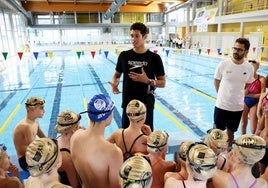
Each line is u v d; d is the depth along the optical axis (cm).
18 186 124
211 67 1053
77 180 138
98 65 1139
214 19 1579
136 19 2284
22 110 495
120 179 80
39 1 1655
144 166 80
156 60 220
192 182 94
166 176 120
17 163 236
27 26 2023
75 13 2136
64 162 134
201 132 380
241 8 1436
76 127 145
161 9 1978
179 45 1966
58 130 142
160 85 221
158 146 131
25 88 684
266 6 1205
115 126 405
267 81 290
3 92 642
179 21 2161
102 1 1716
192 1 1559
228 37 1446
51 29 2114
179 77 835
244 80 253
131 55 220
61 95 605
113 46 2181
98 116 107
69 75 887
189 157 93
